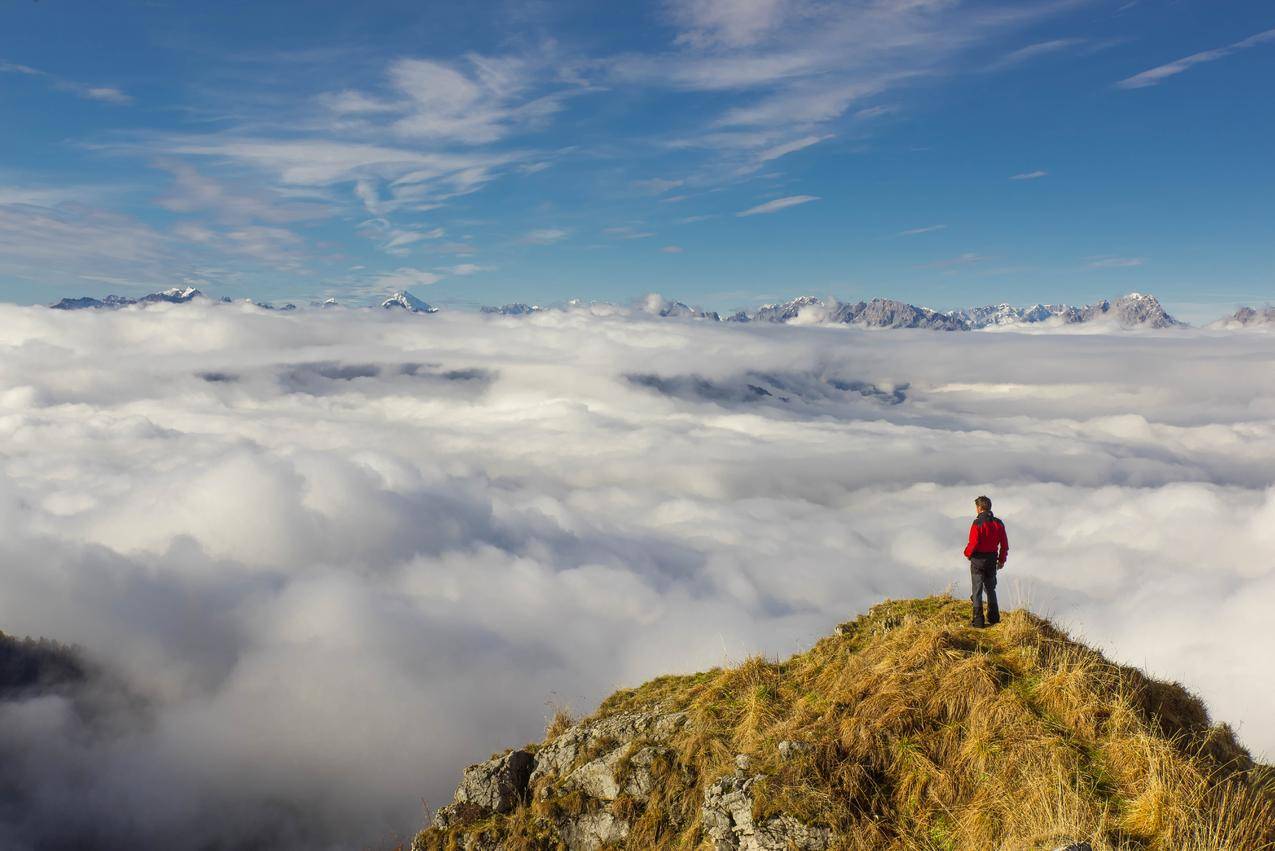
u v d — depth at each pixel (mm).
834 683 11500
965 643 11391
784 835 8883
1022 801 8453
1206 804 7926
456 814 12805
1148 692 10172
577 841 11398
